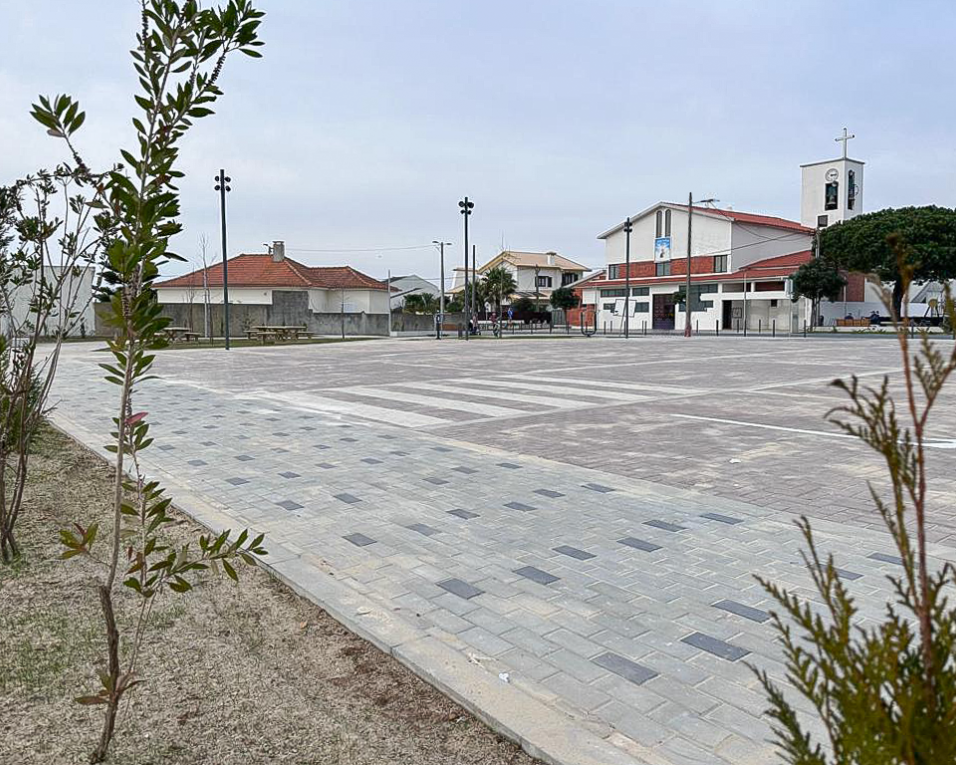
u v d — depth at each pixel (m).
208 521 6.15
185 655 3.85
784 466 8.16
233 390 15.69
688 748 3.04
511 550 5.50
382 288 61.91
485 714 3.24
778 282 55.66
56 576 4.87
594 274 79.62
